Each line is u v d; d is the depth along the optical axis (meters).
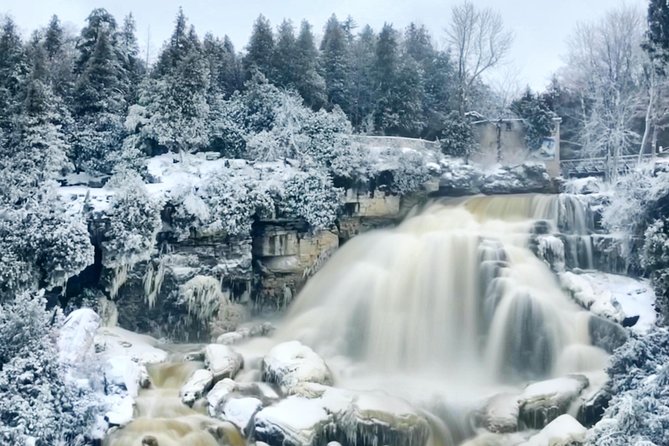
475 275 32.41
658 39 37.12
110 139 40.38
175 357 29.25
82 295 30.67
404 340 31.14
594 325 29.97
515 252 33.62
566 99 60.22
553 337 29.95
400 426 23.33
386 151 40.44
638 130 54.56
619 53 54.19
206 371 26.61
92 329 26.36
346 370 29.28
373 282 33.69
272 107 41.88
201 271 32.97
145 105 40.12
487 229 36.72
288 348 27.17
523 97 55.78
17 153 33.47
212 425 23.81
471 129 48.25
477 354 30.69
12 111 35.66
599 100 54.19
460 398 25.77
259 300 35.72
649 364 23.38
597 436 20.70
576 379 25.94
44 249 28.05
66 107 41.16
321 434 22.88
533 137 50.62
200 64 39.59
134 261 30.88
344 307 33.31
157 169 36.25
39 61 40.12
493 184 43.81
